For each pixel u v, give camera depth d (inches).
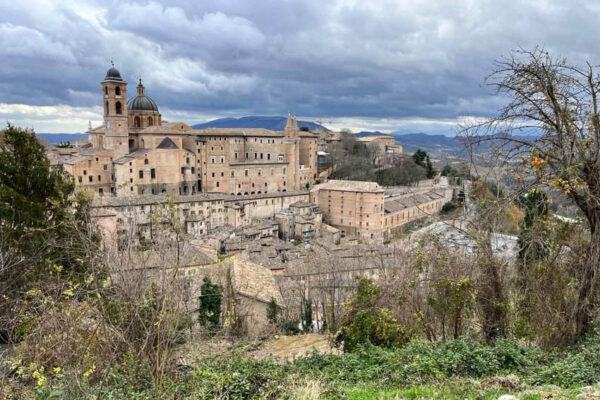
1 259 624.4
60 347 402.3
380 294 662.5
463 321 629.6
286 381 437.7
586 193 426.6
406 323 641.0
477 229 507.5
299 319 1285.7
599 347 426.3
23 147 1000.9
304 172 4456.2
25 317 445.1
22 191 970.1
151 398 402.6
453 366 448.8
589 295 462.0
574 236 492.1
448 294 549.0
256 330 1066.1
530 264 517.0
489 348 477.7
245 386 424.8
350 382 446.9
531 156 431.8
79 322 428.5
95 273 441.4
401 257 941.8
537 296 501.7
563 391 350.9
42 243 737.0
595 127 423.2
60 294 450.6
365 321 614.9
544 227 487.8
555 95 433.4
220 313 885.8
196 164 3550.7
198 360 494.0
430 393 376.5
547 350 484.4
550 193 451.8
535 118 444.5
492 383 405.4
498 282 522.6
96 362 422.0
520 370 440.8
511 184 457.1
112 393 396.8
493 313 536.1
